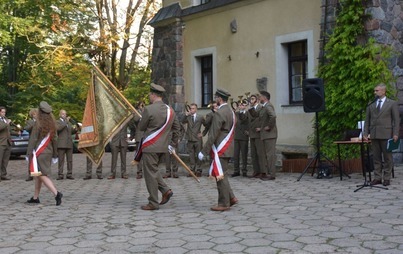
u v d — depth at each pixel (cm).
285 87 1426
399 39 1235
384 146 947
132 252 540
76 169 1620
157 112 784
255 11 1494
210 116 1274
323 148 1229
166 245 564
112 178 1286
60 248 562
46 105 862
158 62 1858
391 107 942
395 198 813
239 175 1255
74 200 913
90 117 930
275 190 954
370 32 1179
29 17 2266
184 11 1747
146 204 851
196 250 541
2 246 576
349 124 1188
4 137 1304
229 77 1593
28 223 704
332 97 1208
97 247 563
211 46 1653
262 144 1162
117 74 2961
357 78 1173
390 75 1168
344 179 1065
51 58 2359
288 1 1391
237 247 548
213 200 876
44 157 847
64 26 2411
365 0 1190
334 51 1211
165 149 789
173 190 1018
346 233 593
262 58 1476
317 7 1313
